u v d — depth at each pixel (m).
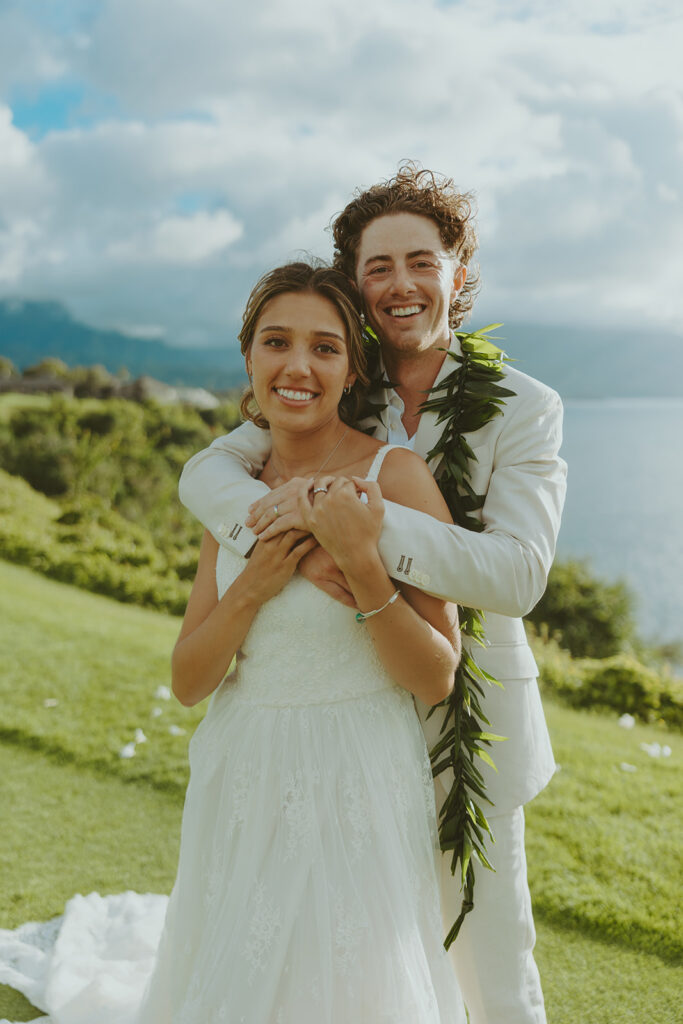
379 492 1.66
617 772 3.99
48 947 2.70
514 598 1.72
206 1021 1.64
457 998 1.80
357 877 1.65
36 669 5.30
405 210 1.98
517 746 1.97
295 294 1.76
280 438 1.88
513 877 1.96
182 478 1.99
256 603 1.73
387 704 1.79
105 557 9.38
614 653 12.06
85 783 3.87
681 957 2.63
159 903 2.90
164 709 4.71
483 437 1.92
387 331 1.99
